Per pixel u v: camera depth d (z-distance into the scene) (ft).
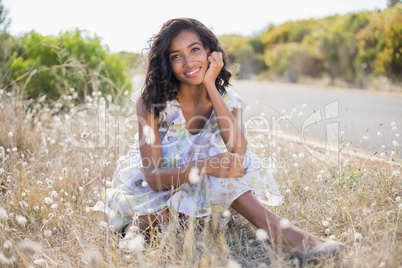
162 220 8.05
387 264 6.37
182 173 7.92
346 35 54.70
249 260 7.18
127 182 8.76
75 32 21.35
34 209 8.93
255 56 87.45
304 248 6.63
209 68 8.71
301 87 52.19
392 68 43.01
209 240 7.57
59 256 7.55
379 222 7.86
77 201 10.00
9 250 7.40
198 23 8.82
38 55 19.86
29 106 18.38
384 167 9.97
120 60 21.93
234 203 7.68
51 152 13.25
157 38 8.65
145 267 6.73
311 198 9.61
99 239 7.55
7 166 11.76
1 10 19.84
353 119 21.06
